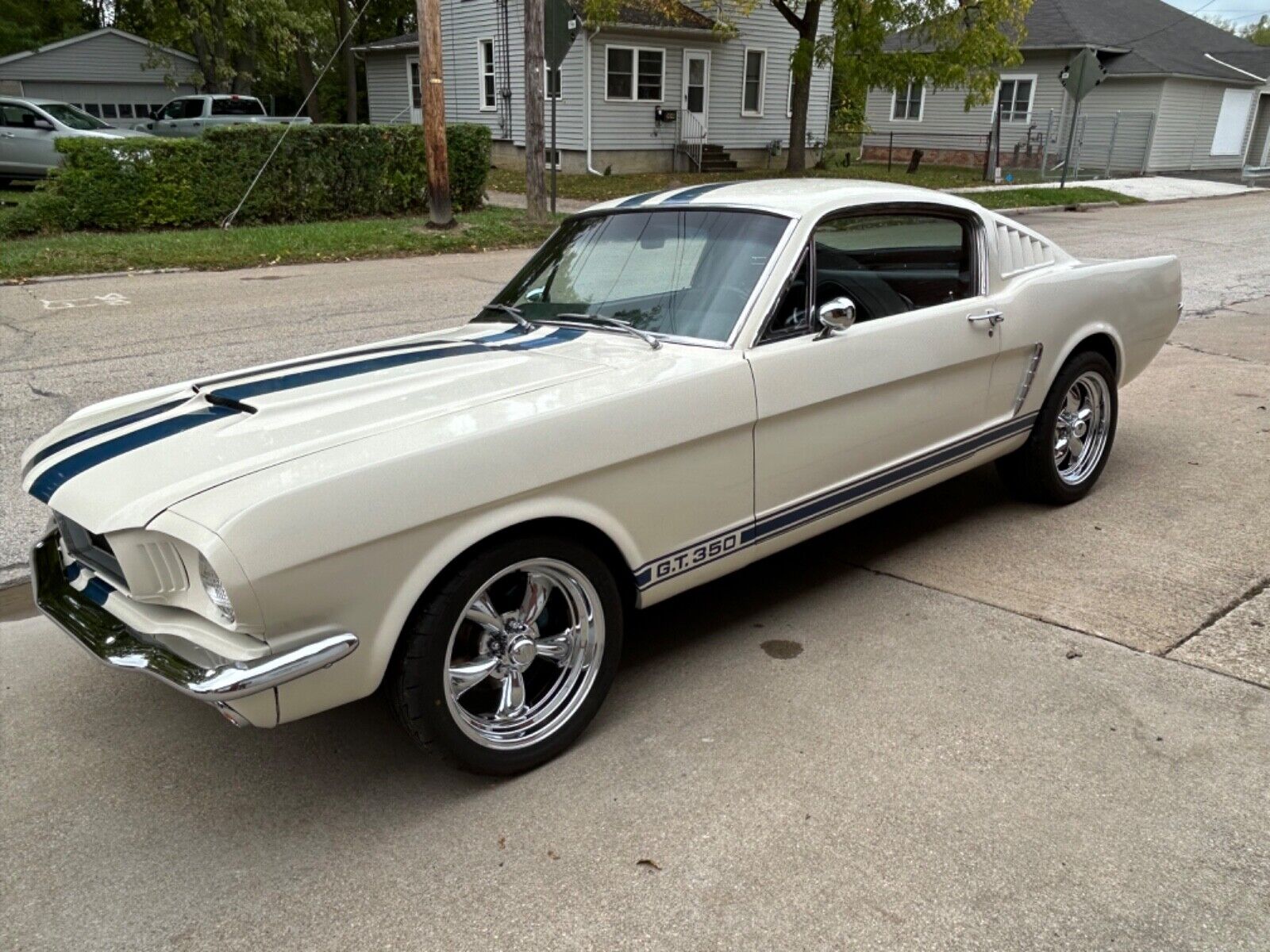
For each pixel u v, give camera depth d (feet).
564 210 58.23
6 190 64.23
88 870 8.64
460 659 9.52
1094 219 62.39
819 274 11.91
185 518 7.80
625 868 8.46
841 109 113.29
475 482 8.71
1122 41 96.89
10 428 19.72
